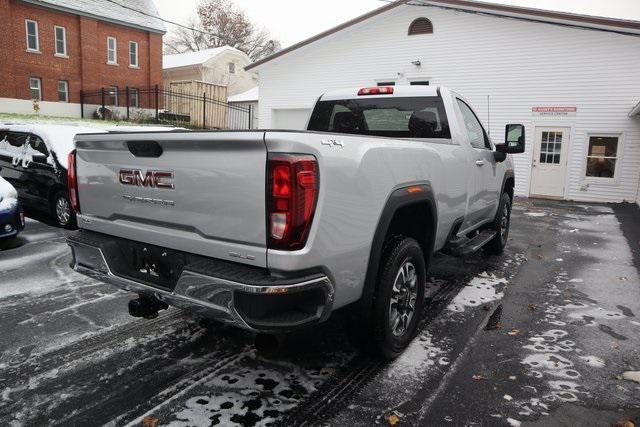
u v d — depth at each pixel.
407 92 4.52
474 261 6.20
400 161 3.00
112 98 28.42
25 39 24.50
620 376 3.15
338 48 18.44
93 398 2.82
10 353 3.38
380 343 3.07
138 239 2.86
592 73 13.98
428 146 3.51
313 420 2.61
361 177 2.59
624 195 13.91
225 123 26.11
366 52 17.89
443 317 4.15
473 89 15.94
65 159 7.49
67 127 8.17
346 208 2.49
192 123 25.84
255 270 2.35
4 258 5.83
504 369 3.22
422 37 16.69
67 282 4.94
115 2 28.69
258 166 2.25
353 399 2.82
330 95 4.98
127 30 29.00
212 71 35.97
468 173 4.36
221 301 2.32
